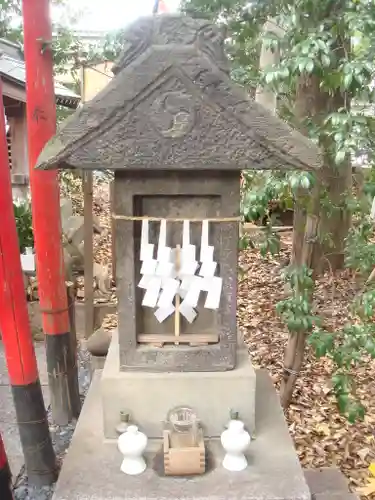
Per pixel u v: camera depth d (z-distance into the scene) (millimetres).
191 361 1950
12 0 3400
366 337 2498
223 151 1637
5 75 5508
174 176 1802
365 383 3830
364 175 2771
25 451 2676
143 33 1625
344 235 3605
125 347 1937
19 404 2590
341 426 3494
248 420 1980
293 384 3180
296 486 1753
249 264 6438
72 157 1631
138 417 1959
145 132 1616
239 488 1744
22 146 6305
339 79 2123
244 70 2564
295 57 2115
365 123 2148
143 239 1847
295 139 1633
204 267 1873
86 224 4504
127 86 1583
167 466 1789
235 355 1970
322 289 4387
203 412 1965
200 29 1607
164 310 1934
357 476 3027
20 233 5020
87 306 4629
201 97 1593
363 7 2047
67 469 1840
